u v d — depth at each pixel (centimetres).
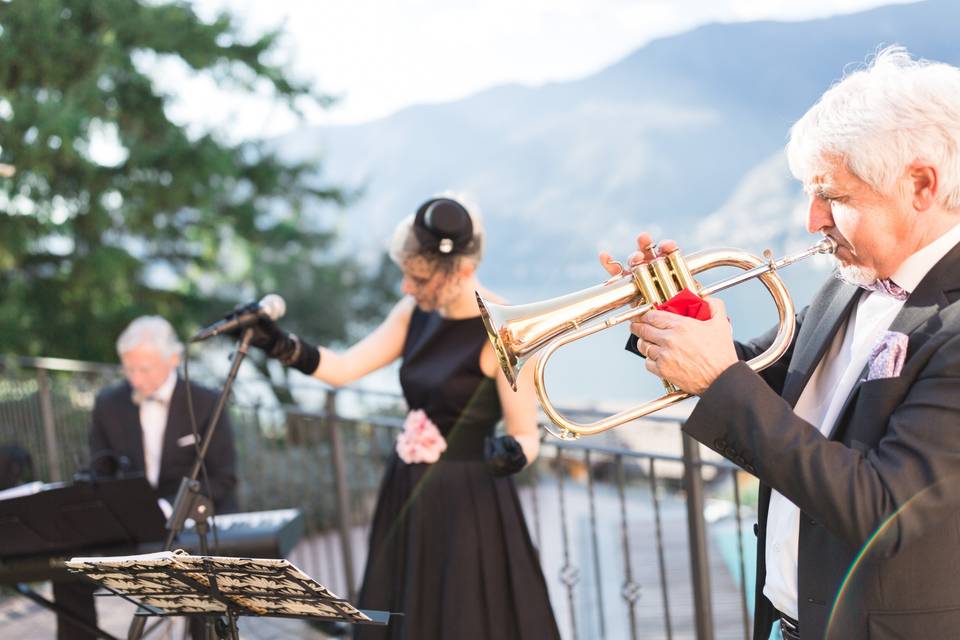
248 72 1030
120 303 1029
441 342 274
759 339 194
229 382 258
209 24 984
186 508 248
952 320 146
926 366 147
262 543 296
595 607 562
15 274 1002
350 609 177
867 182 149
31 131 869
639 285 164
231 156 1020
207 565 175
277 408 479
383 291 1437
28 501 271
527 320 174
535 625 265
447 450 272
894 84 150
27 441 591
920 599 149
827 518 144
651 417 316
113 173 964
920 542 148
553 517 869
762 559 183
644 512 854
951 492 139
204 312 1166
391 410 809
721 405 151
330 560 466
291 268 1334
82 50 911
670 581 605
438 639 268
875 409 151
